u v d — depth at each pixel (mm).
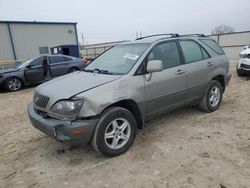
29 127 5125
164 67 4113
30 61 10453
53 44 21344
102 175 3100
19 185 3023
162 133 4266
